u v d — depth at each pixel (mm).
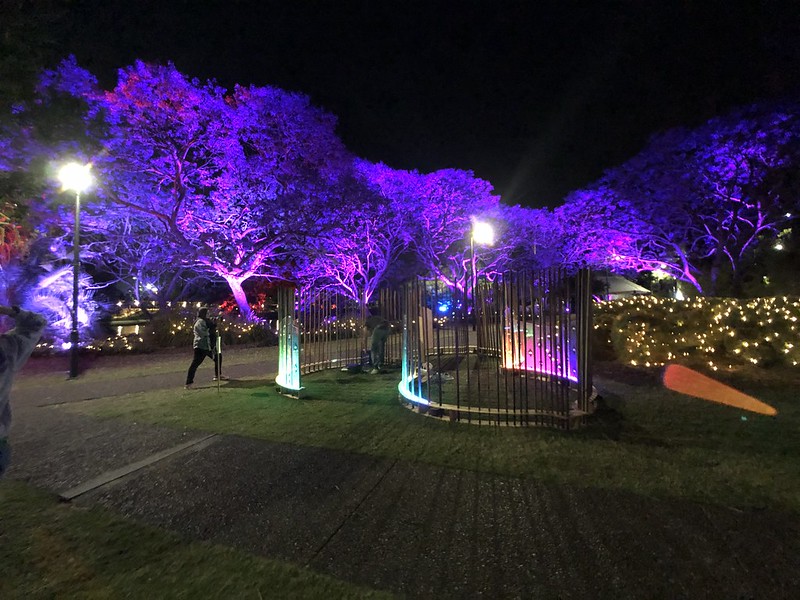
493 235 31469
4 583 3074
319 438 6012
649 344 10320
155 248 26969
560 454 5262
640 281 41000
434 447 5602
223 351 17734
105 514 4043
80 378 11711
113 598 2939
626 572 3156
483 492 4371
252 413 7324
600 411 6938
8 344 2998
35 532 3732
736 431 5859
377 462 5160
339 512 4055
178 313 20859
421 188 29188
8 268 17219
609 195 26672
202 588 3041
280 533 3725
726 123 21141
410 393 7684
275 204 21797
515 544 3512
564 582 3072
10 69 7199
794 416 6371
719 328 9594
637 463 4945
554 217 30750
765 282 22625
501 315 10352
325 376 11000
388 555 3410
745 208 22766
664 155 23375
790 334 8703
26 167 10531
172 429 6520
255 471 4973
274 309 29656
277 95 21438
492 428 6309
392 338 13367
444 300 12781
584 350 6629
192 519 3957
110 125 16469
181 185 21453
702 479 4512
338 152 23750
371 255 29844
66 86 13656
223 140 21562
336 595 2971
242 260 23078
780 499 4082
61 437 6230
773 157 20609
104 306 21875
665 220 25000
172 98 19500
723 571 3143
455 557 3369
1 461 2988
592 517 3869
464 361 12609
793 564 3195
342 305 17500
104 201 20969
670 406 7055
